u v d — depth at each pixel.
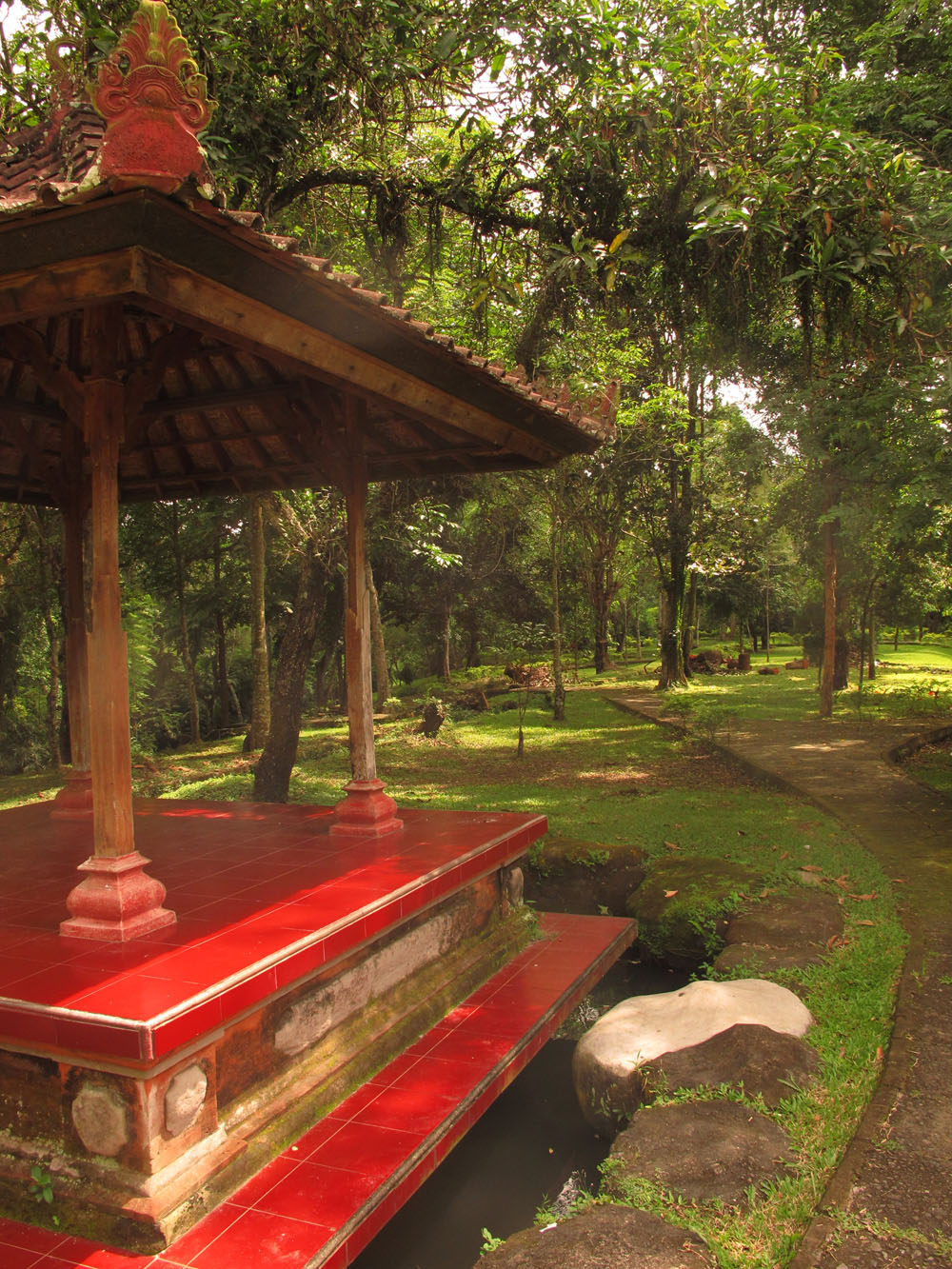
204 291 3.13
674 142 8.33
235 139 7.91
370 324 3.78
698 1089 3.69
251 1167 3.12
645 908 6.41
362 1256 3.53
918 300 8.52
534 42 7.81
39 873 4.58
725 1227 2.82
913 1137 3.30
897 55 10.04
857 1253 2.70
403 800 10.52
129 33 2.57
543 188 9.07
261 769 10.36
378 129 8.81
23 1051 2.94
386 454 5.96
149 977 3.04
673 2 7.98
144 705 24.38
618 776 12.39
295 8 7.44
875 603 23.41
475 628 30.84
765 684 25.25
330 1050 3.75
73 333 4.73
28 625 18.22
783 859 7.11
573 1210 3.18
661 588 25.39
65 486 5.83
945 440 8.55
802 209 8.20
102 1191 2.84
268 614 22.91
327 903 3.86
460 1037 4.22
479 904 5.20
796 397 9.55
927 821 8.48
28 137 3.81
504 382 4.61
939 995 4.52
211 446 6.48
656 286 9.84
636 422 17.50
